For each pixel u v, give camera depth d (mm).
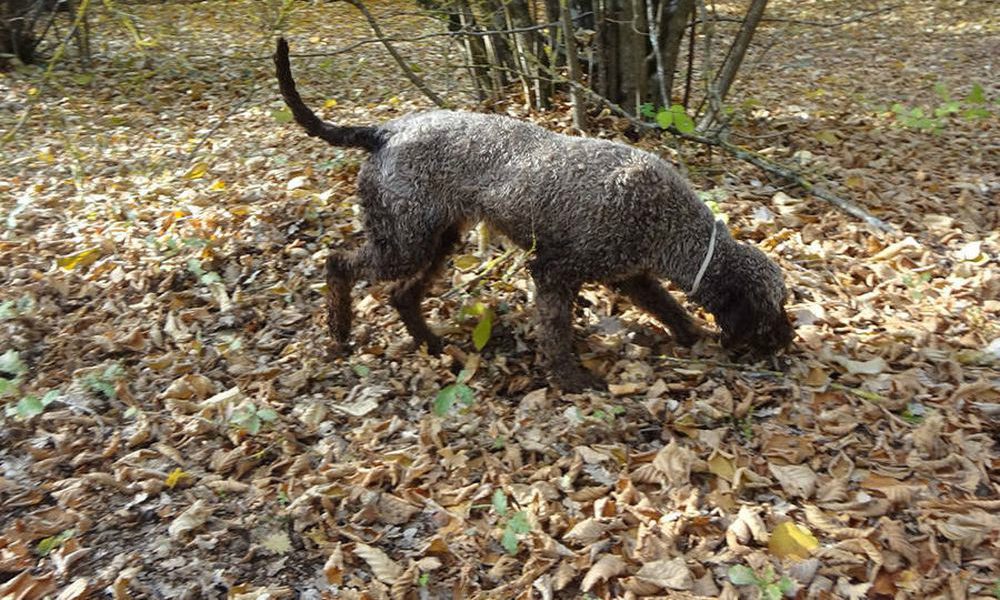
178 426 985
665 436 957
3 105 1995
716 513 841
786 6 3365
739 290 1016
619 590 759
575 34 1715
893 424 948
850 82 2293
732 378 1053
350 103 1985
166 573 787
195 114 1967
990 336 1095
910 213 1418
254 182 1559
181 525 830
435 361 1110
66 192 1556
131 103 2041
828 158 1628
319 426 992
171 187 1558
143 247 1337
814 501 852
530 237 1005
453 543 817
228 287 1257
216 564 799
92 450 947
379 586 768
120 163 1678
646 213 983
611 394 1036
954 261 1276
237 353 1114
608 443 951
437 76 2189
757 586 745
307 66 2271
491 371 1092
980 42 2762
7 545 812
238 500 878
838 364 1058
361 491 874
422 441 955
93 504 868
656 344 1138
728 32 2922
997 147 1694
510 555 802
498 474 909
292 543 825
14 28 2242
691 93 2119
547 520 837
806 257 1282
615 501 859
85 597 758
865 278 1241
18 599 751
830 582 753
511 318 1183
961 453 899
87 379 1030
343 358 1124
